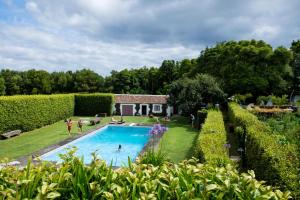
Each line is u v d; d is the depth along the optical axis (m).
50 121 36.12
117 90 85.88
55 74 89.62
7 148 21.56
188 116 41.72
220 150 12.04
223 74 52.38
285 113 31.89
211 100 40.78
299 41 64.62
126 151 25.17
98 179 4.33
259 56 50.62
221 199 3.80
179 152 20.16
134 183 4.05
